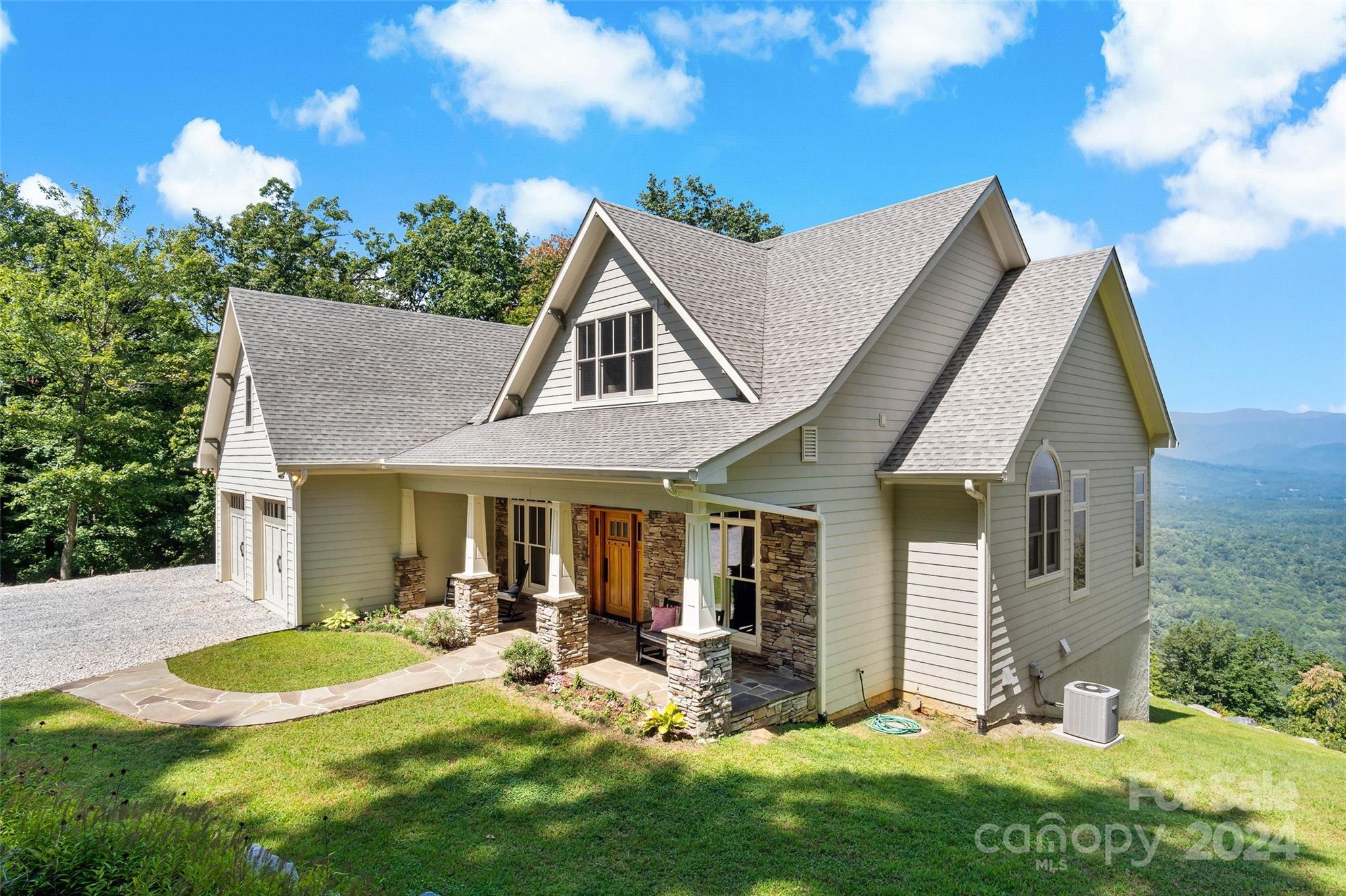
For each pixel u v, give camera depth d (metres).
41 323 21.47
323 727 8.67
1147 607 15.49
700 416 9.84
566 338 13.40
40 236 28.44
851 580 10.18
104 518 24.83
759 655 10.78
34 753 7.71
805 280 12.29
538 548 15.23
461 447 13.00
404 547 15.04
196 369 25.47
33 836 4.11
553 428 12.09
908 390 11.11
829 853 5.99
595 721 8.86
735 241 14.14
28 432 22.08
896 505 10.92
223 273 31.72
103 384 23.36
